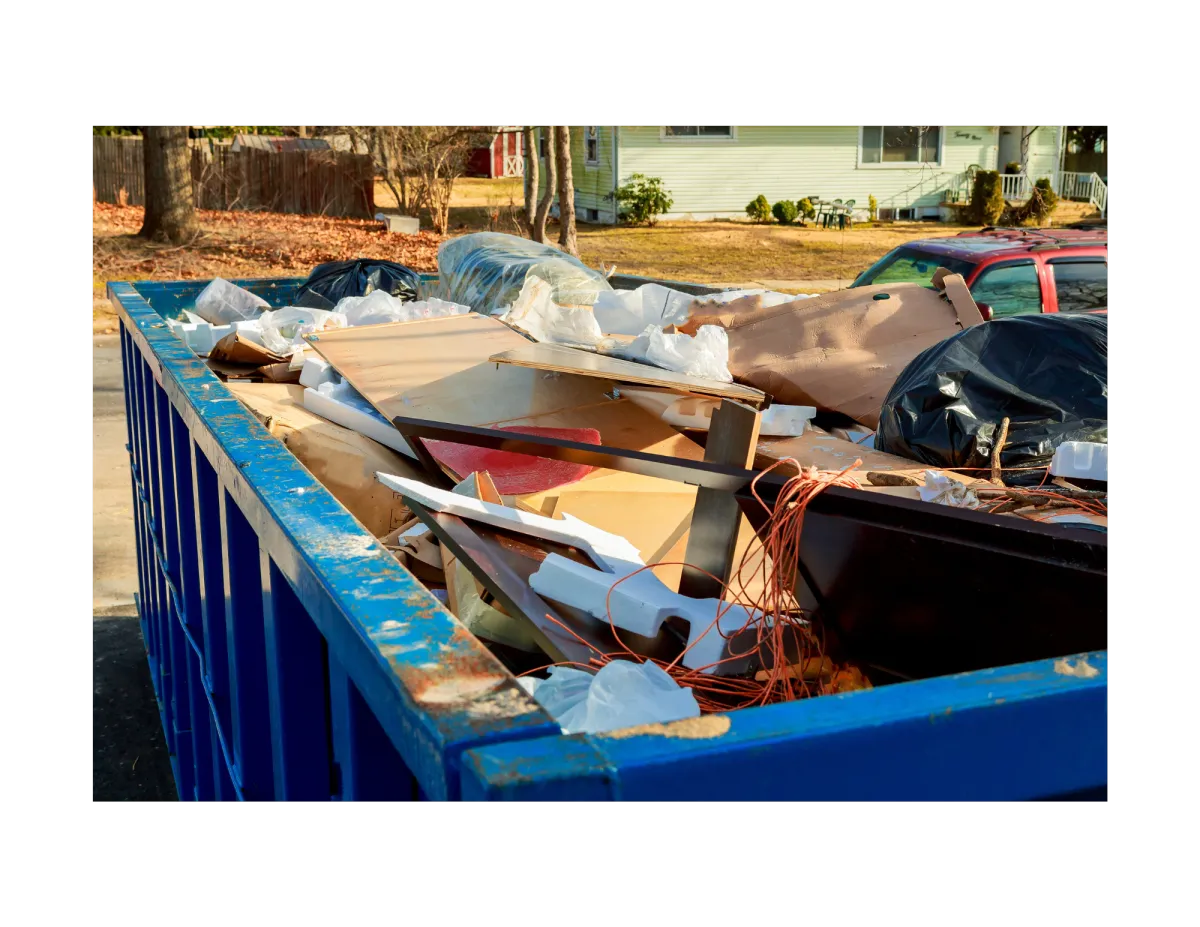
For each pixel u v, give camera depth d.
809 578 1.98
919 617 1.88
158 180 20.70
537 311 4.30
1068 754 1.12
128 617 5.78
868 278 7.93
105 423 9.93
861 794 1.04
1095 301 7.43
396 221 24.31
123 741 4.46
